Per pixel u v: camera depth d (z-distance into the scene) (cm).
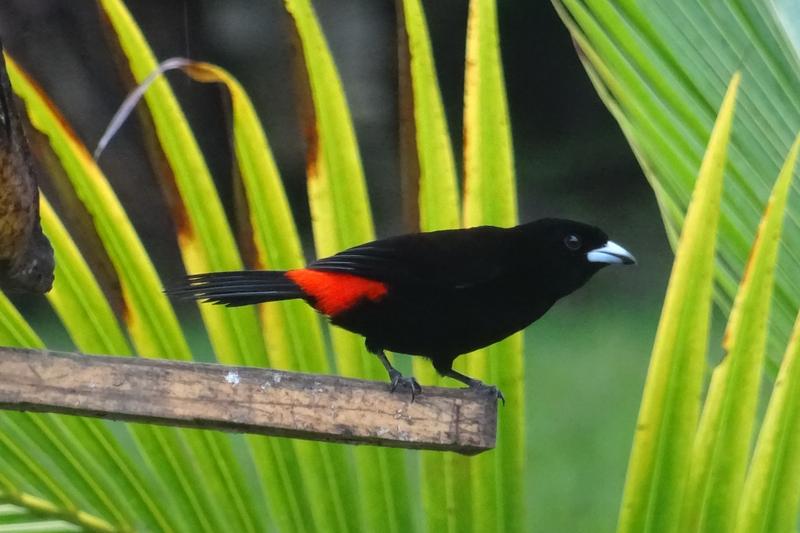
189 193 383
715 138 375
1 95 376
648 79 385
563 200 933
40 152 382
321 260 387
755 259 375
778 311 383
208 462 380
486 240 395
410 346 393
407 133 382
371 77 816
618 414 689
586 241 397
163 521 381
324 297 388
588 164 934
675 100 385
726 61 386
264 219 383
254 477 484
